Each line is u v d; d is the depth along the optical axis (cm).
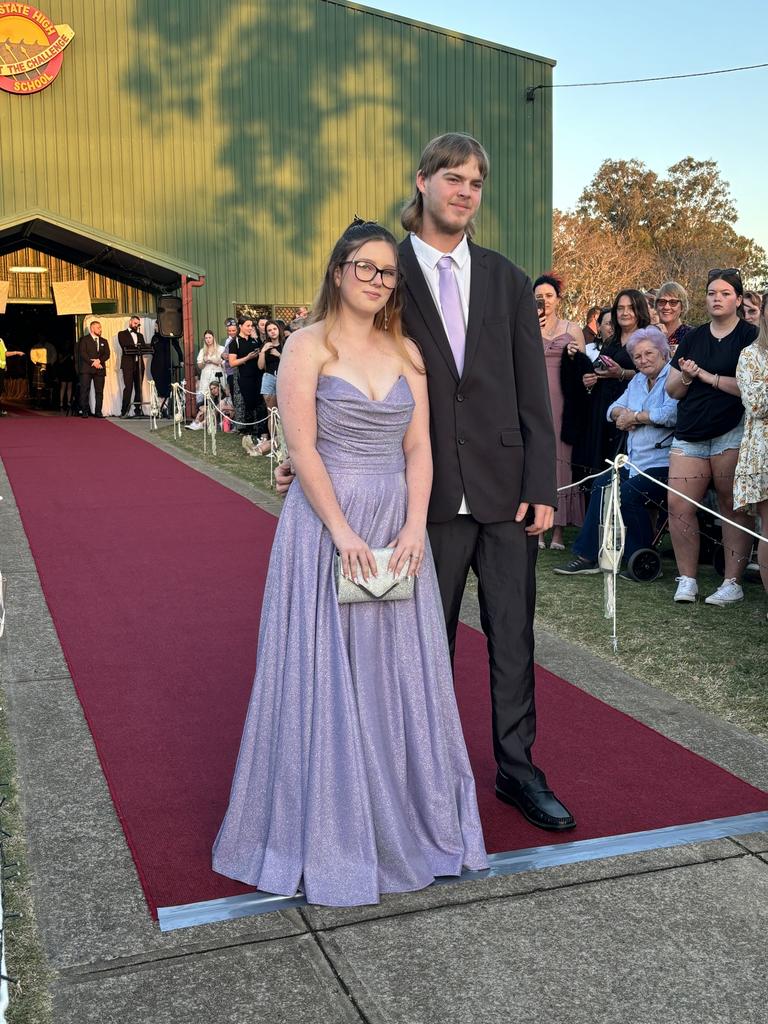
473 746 410
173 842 327
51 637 547
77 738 412
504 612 344
